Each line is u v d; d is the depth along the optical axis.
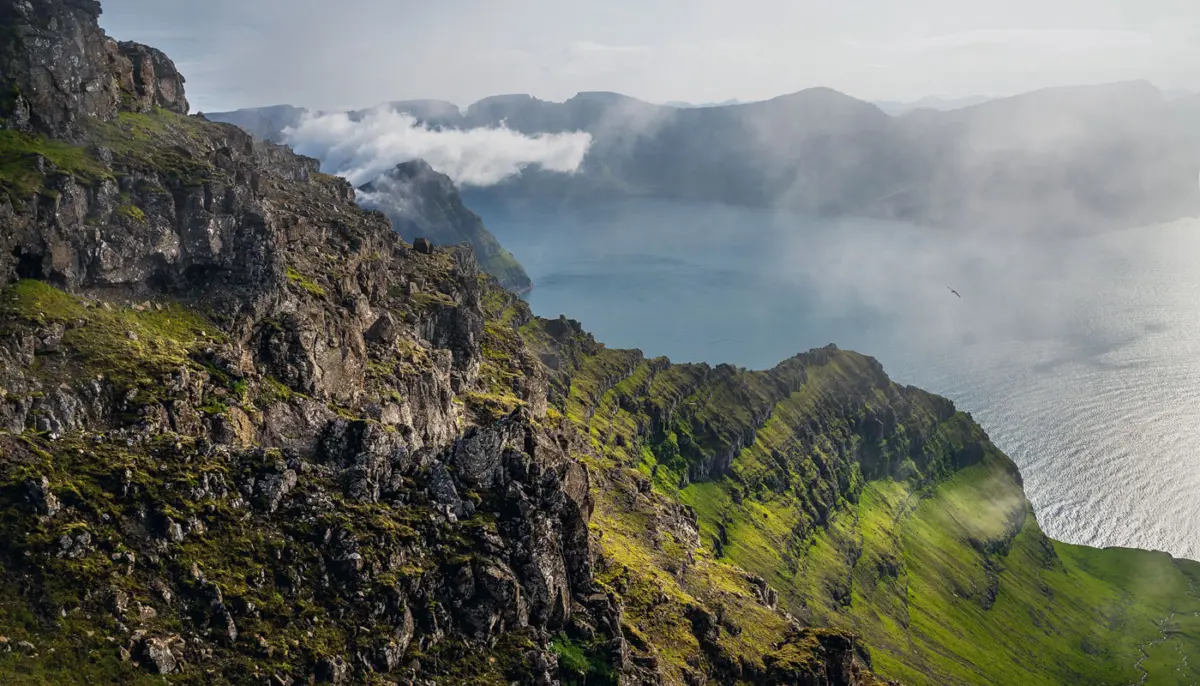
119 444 96.00
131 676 78.88
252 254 132.38
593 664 105.62
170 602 85.75
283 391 122.19
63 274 113.12
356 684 88.88
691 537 198.62
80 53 140.75
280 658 86.25
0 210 107.62
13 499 84.88
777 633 149.75
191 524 91.38
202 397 109.94
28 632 78.19
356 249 178.50
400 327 171.88
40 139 126.94
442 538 103.56
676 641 129.00
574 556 113.75
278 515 97.44
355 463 107.06
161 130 156.12
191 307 125.06
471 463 111.75
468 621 99.50
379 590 94.81
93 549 85.38
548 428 185.88
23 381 96.69
